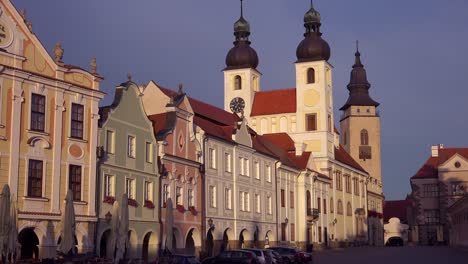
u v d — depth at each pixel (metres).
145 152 56.97
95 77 50.12
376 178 154.75
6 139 42.62
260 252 53.50
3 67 42.44
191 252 64.50
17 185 42.97
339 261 69.44
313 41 117.38
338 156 121.81
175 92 72.88
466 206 100.44
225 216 72.00
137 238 54.34
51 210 45.12
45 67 45.94
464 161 143.25
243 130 78.94
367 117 158.50
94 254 47.53
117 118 53.12
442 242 142.62
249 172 79.31
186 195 63.94
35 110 44.91
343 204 118.19
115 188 52.06
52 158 45.78
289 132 117.50
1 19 42.94
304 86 117.00
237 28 124.75
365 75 161.75
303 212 95.31
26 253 45.88
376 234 141.88
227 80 123.50
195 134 66.88
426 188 146.88
